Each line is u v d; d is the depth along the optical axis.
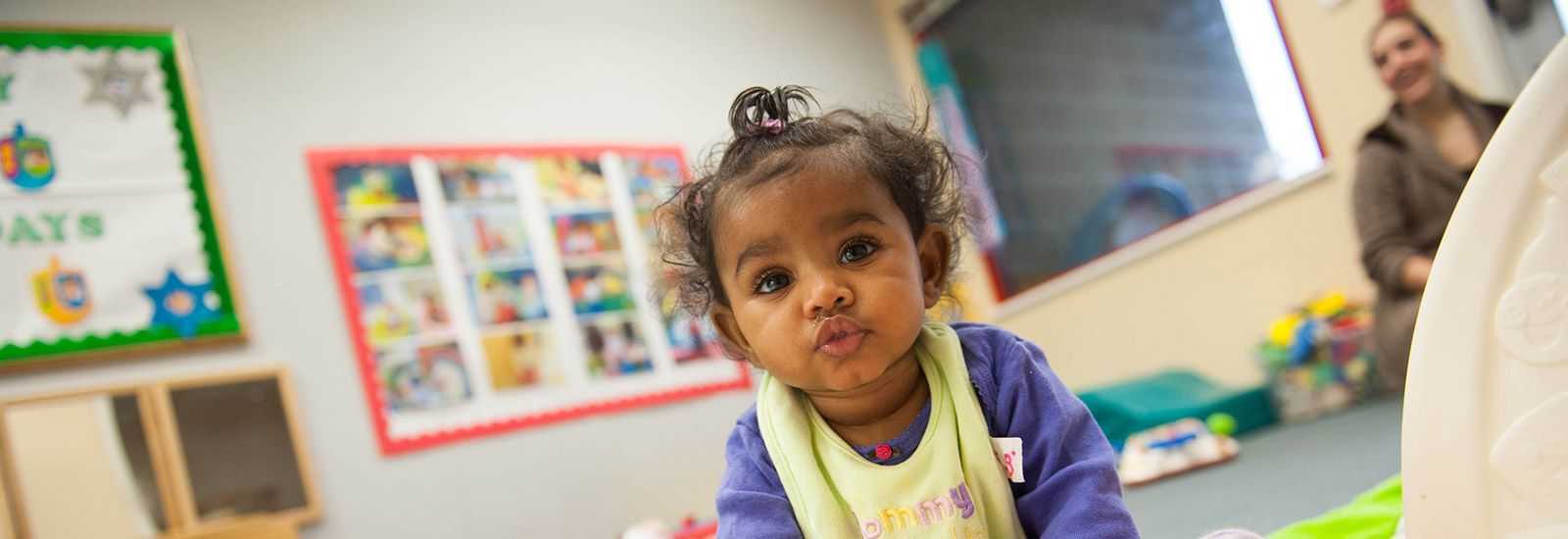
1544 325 0.58
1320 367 2.58
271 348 2.51
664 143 3.20
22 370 2.26
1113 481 0.77
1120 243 3.27
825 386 0.76
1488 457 0.59
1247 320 2.91
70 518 2.20
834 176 0.76
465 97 2.94
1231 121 2.93
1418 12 2.39
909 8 3.66
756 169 0.78
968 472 0.79
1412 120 2.34
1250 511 1.48
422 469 2.58
